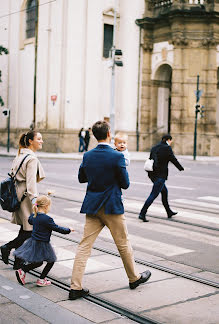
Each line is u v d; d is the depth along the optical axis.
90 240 4.86
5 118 35.03
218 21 29.55
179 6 29.31
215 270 5.95
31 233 5.44
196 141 29.75
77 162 24.33
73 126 29.94
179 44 30.00
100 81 30.94
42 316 4.22
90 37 30.03
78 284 4.75
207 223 8.97
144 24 31.73
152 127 32.88
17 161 5.43
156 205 11.04
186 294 4.96
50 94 30.14
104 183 4.73
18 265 5.23
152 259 6.39
